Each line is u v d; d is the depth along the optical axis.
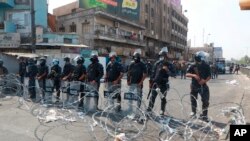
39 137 6.62
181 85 20.95
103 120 7.80
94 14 36.53
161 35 63.41
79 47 29.41
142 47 51.81
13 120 8.25
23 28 30.31
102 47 38.44
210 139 6.29
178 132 6.75
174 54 74.75
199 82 8.18
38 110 9.39
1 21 30.08
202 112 7.91
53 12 46.38
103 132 6.88
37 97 12.05
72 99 9.95
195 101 8.19
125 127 7.00
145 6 54.91
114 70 9.33
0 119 8.38
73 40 31.47
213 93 15.41
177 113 8.78
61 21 40.03
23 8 30.67
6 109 9.85
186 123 7.12
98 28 37.44
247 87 19.42
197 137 6.44
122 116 7.85
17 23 30.44
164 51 8.68
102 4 39.97
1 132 7.03
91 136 6.61
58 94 11.03
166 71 8.52
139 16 48.62
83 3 39.50
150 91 8.61
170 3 70.44
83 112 8.93
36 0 31.89
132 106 7.83
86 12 37.22
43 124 7.76
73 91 9.91
